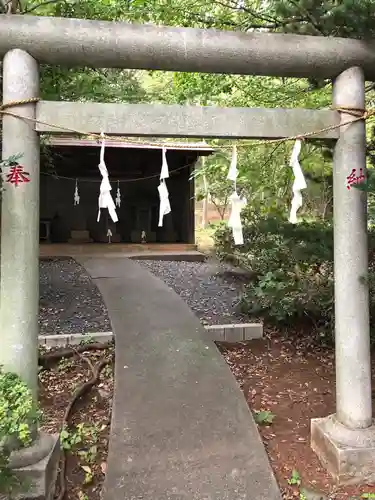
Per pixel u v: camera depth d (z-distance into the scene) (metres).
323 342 4.55
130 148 10.60
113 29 2.31
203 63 2.42
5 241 2.28
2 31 2.21
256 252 5.73
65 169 13.04
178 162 13.08
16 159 2.05
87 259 9.90
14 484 1.91
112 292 6.28
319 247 4.08
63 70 3.88
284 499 2.28
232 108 2.44
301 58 2.47
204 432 2.74
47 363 4.14
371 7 2.33
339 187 2.57
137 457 2.49
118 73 6.28
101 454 2.78
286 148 5.32
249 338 4.88
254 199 6.61
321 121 2.53
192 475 2.35
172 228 13.58
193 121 2.41
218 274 8.49
